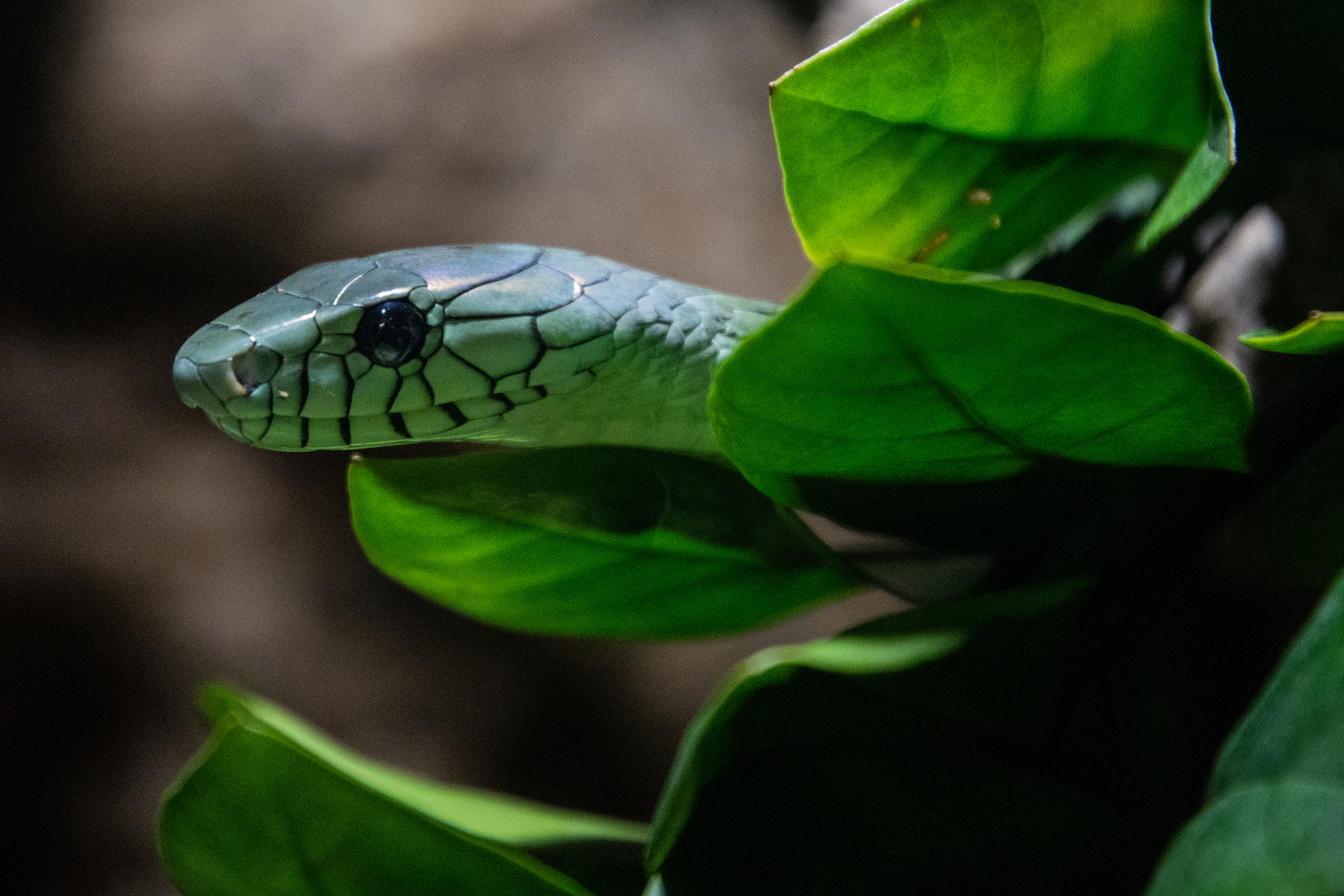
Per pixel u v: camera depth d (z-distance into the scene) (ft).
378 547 1.11
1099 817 1.05
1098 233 1.12
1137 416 1.04
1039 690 1.05
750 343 0.99
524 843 1.11
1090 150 1.08
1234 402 1.03
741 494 1.11
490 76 1.80
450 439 1.25
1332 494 1.06
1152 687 1.09
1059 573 1.08
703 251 1.77
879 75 1.06
